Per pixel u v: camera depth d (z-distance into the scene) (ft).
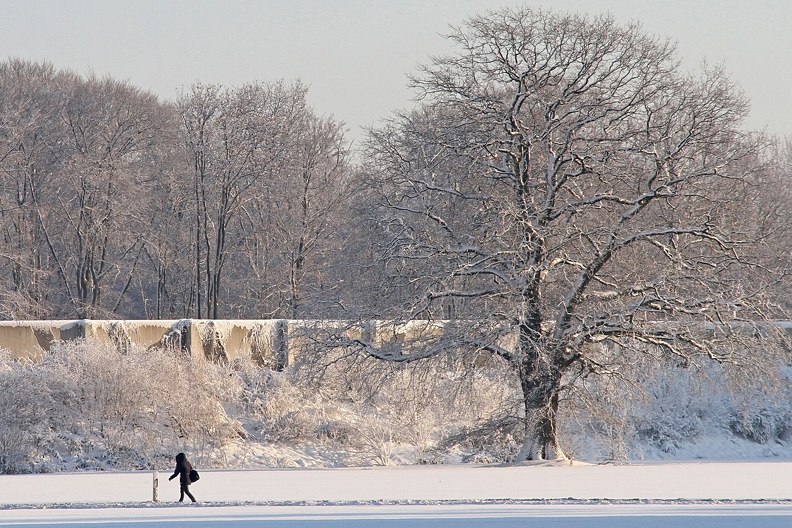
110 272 595.47
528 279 293.43
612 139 297.33
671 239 297.33
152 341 368.68
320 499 210.79
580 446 349.61
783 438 397.39
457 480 254.47
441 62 309.01
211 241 602.44
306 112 573.33
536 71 302.25
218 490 237.04
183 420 344.28
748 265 301.02
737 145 307.58
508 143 301.02
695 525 168.86
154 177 582.35
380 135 335.47
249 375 378.94
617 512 184.75
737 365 297.33
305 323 319.47
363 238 322.96
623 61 303.07
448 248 301.63
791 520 174.29
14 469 314.96
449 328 302.25
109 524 176.35
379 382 314.96
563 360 307.58
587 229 306.14
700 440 386.73
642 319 303.27
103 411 339.16
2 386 330.13
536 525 169.17
